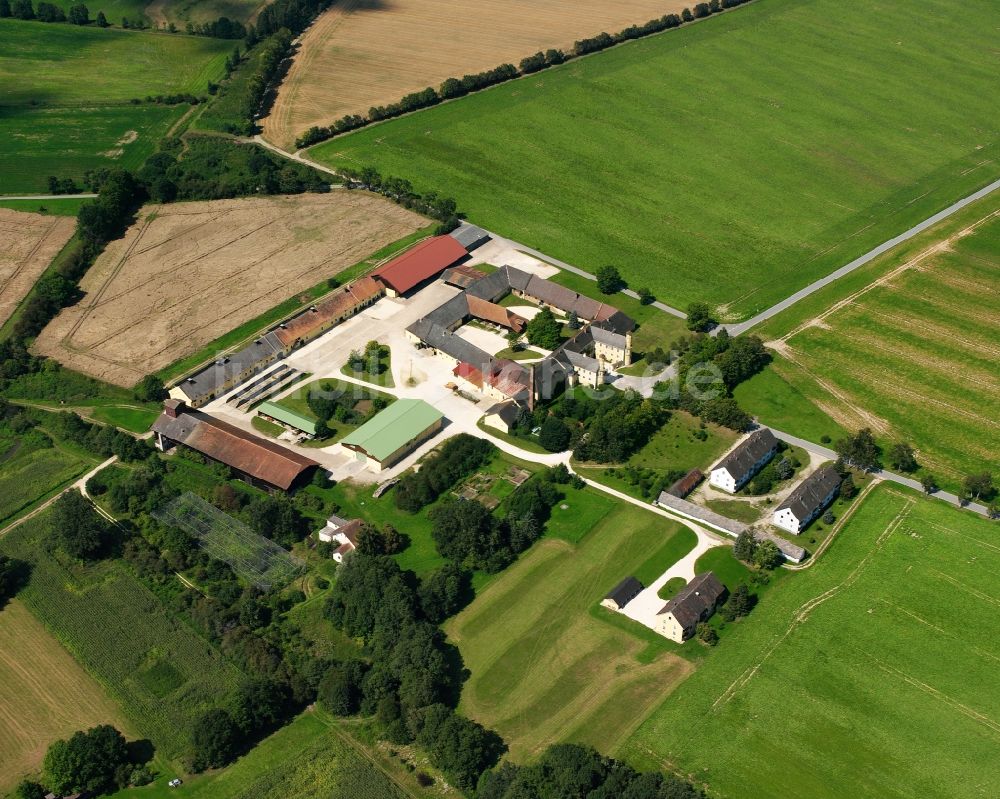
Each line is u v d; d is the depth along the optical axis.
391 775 178.00
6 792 176.50
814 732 182.62
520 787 167.00
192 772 179.62
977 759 177.38
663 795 164.12
